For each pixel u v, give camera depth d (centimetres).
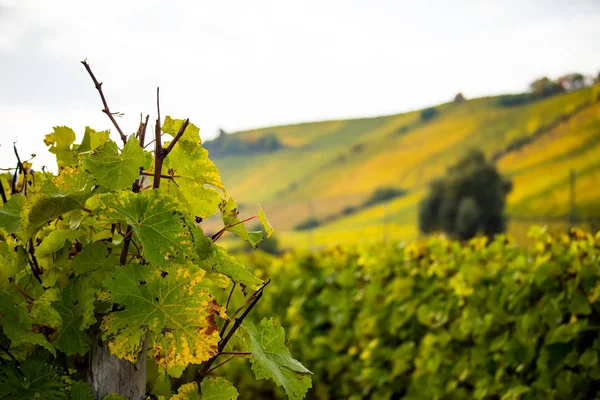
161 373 153
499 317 399
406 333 490
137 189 132
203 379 135
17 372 125
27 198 135
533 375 383
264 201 7606
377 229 4572
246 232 143
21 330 121
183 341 119
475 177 4044
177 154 138
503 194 4075
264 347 139
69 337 128
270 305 612
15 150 150
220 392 133
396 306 496
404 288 487
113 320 120
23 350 130
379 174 7250
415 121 7619
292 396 128
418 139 7388
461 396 433
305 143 8144
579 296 354
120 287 119
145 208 118
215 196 139
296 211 5694
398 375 500
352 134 7938
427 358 455
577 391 358
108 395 128
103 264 132
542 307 374
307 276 606
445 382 443
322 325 579
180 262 122
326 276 589
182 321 119
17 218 133
